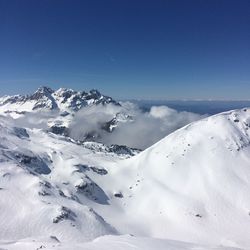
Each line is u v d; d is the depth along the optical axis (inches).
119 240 2694.4
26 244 2930.6
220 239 6860.2
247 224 7460.6
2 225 5359.3
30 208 5979.3
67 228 5605.3
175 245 2760.8
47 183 7313.0
